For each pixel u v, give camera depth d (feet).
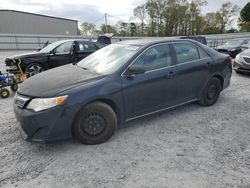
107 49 14.83
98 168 9.39
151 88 12.70
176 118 14.46
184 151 10.62
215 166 9.45
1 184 8.47
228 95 19.56
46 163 9.77
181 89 14.29
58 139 10.33
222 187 8.23
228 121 14.02
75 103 10.25
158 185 8.36
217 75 16.44
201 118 14.47
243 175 8.87
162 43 13.69
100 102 11.11
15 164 9.69
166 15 207.51
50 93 10.16
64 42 29.22
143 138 11.91
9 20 132.87
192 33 211.82
